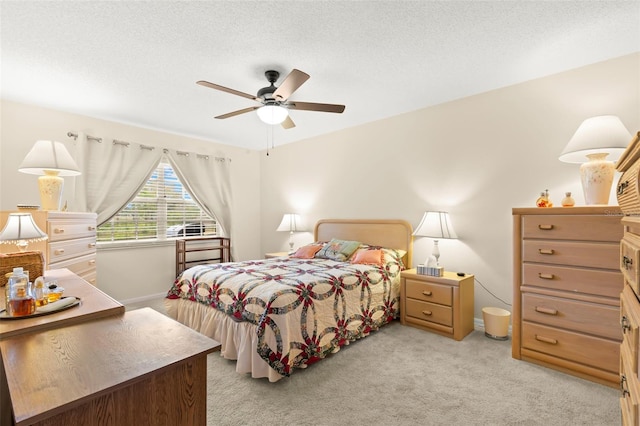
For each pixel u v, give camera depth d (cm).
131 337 110
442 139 338
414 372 220
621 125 205
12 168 321
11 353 96
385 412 175
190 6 180
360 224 405
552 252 220
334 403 184
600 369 200
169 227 446
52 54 232
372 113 370
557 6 182
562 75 266
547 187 274
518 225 238
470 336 287
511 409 178
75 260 278
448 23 198
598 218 201
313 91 305
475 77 276
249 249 544
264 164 555
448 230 309
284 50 229
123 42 216
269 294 217
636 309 94
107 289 384
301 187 492
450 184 332
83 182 357
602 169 212
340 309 258
